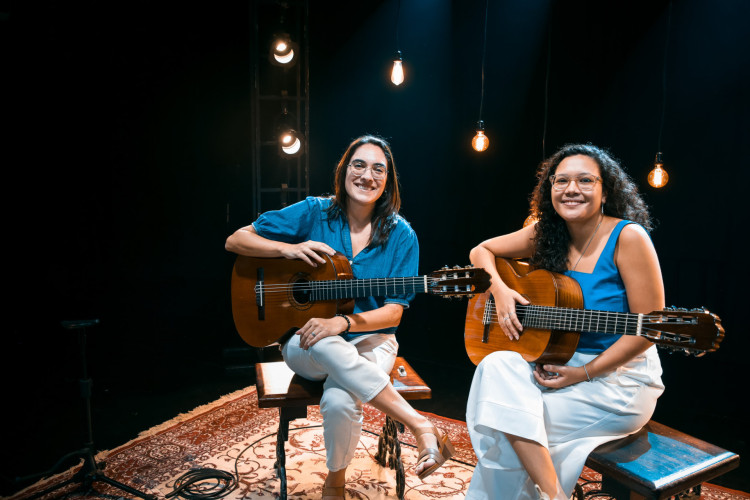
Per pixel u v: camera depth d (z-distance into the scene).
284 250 2.33
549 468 1.83
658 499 1.66
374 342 2.40
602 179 2.07
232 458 2.77
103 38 4.91
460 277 2.19
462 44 5.10
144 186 5.31
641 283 1.95
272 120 4.77
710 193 4.17
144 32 5.02
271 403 2.20
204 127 5.27
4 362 4.05
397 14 5.09
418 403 3.63
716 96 4.06
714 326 1.66
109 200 5.23
